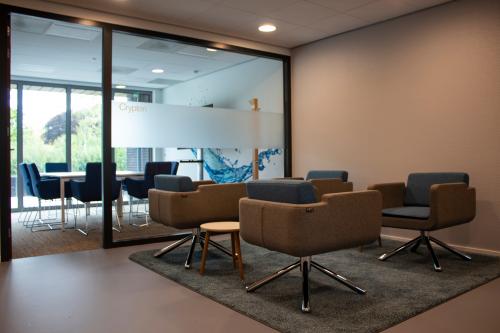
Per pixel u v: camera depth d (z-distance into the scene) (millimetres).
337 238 2518
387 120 4609
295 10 4262
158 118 4605
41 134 7969
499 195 3730
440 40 4129
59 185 5508
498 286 2850
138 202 7555
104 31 4219
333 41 5180
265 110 6137
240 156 6500
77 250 4172
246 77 6496
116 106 4316
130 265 3512
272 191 2592
